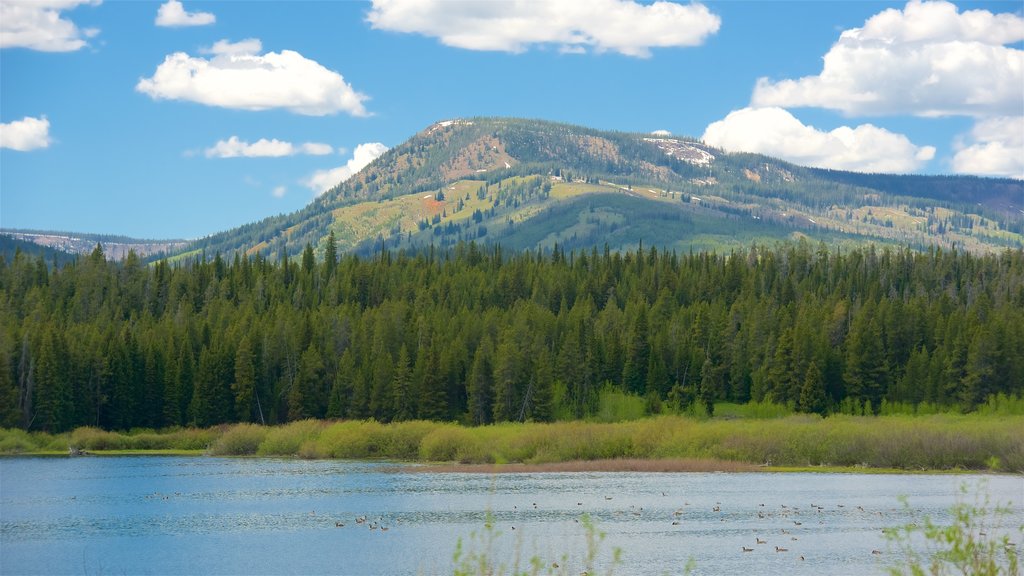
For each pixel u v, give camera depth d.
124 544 67.00
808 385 159.88
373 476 101.75
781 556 61.56
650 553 62.81
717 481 96.56
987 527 66.38
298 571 59.25
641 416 160.00
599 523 73.19
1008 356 158.62
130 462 117.94
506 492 89.38
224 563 61.34
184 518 76.25
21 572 59.47
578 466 107.88
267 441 127.75
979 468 102.44
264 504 82.75
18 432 137.62
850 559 60.47
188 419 153.88
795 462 108.94
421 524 73.44
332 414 156.88
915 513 75.25
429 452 116.94
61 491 90.56
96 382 151.50
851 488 89.94
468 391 154.50
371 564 60.66
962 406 157.75
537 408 151.75
